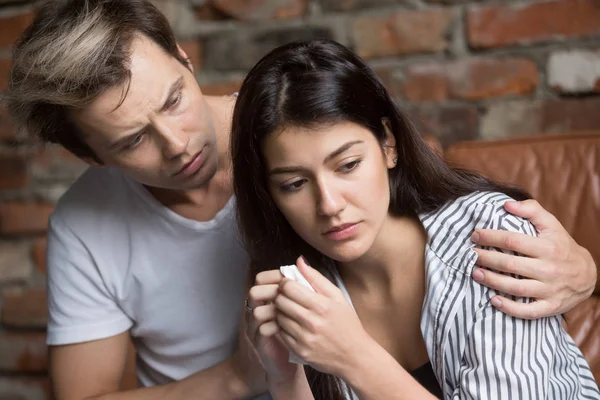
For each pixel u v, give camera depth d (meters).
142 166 0.99
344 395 1.03
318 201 0.86
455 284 0.93
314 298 0.85
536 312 0.88
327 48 0.91
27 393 1.90
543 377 0.89
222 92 1.77
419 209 0.99
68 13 0.95
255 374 1.07
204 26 1.78
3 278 1.90
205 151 1.00
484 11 1.60
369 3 1.67
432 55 1.65
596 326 1.21
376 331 1.04
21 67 0.97
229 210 1.12
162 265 1.14
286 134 0.85
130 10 0.96
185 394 1.10
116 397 1.13
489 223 0.94
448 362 0.94
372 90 0.92
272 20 1.73
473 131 1.63
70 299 1.17
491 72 1.61
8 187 1.91
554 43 1.57
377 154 0.89
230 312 1.16
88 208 1.16
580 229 1.21
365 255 0.99
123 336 1.20
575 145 1.26
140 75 0.93
